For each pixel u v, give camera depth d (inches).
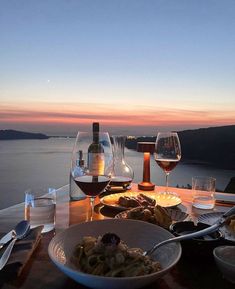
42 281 24.7
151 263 24.1
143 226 31.7
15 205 47.8
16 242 30.7
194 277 25.9
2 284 24.0
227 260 27.0
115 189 58.6
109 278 20.5
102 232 31.0
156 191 61.2
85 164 45.4
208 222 39.9
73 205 48.5
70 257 26.8
